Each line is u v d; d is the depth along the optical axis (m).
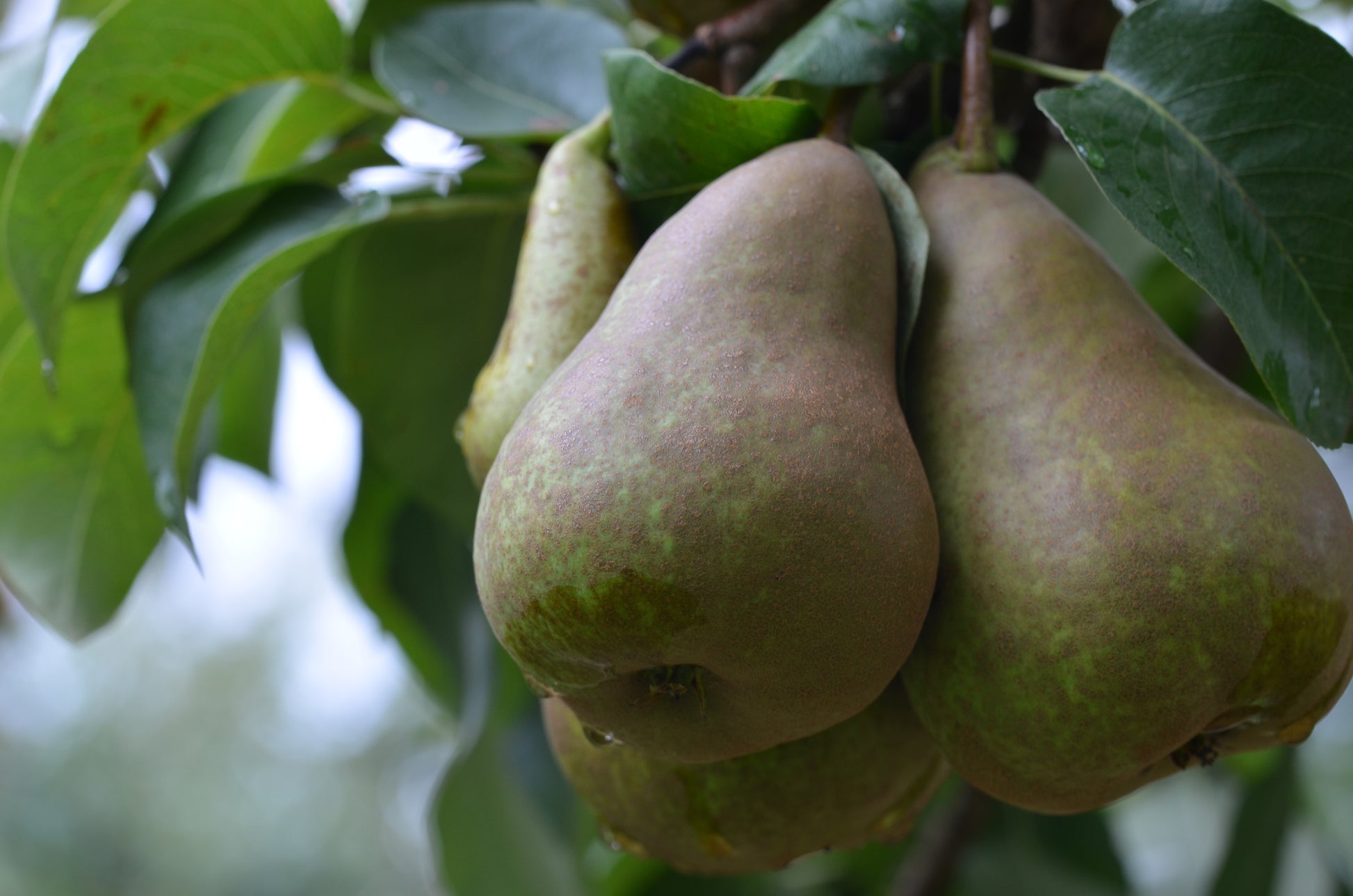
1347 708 0.94
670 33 0.46
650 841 0.38
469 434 0.37
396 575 0.57
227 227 0.45
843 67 0.37
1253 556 0.33
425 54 0.46
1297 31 0.36
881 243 0.35
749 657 0.32
